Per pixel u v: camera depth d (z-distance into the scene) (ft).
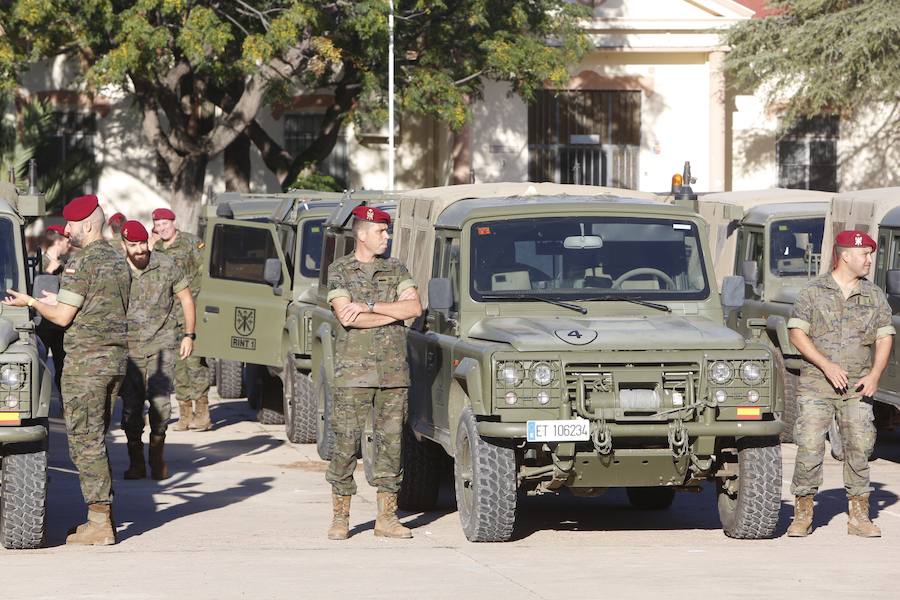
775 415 75.46
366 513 87.97
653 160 299.79
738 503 77.20
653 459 74.54
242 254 128.16
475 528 75.82
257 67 225.56
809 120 303.68
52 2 217.56
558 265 81.41
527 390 72.90
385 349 77.25
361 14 231.91
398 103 252.01
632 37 294.05
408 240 94.73
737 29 281.13
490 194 90.74
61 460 111.75
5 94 266.36
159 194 303.89
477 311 79.92
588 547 75.82
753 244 130.72
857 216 115.14
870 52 264.11
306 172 281.95
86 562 71.05
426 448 88.38
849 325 78.74
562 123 298.56
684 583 64.80
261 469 107.76
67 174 291.58
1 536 75.36
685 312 80.89
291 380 122.31
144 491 97.25
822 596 61.98
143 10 215.51
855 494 79.71
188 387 130.21
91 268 75.36
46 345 122.62
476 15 247.29
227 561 71.15
